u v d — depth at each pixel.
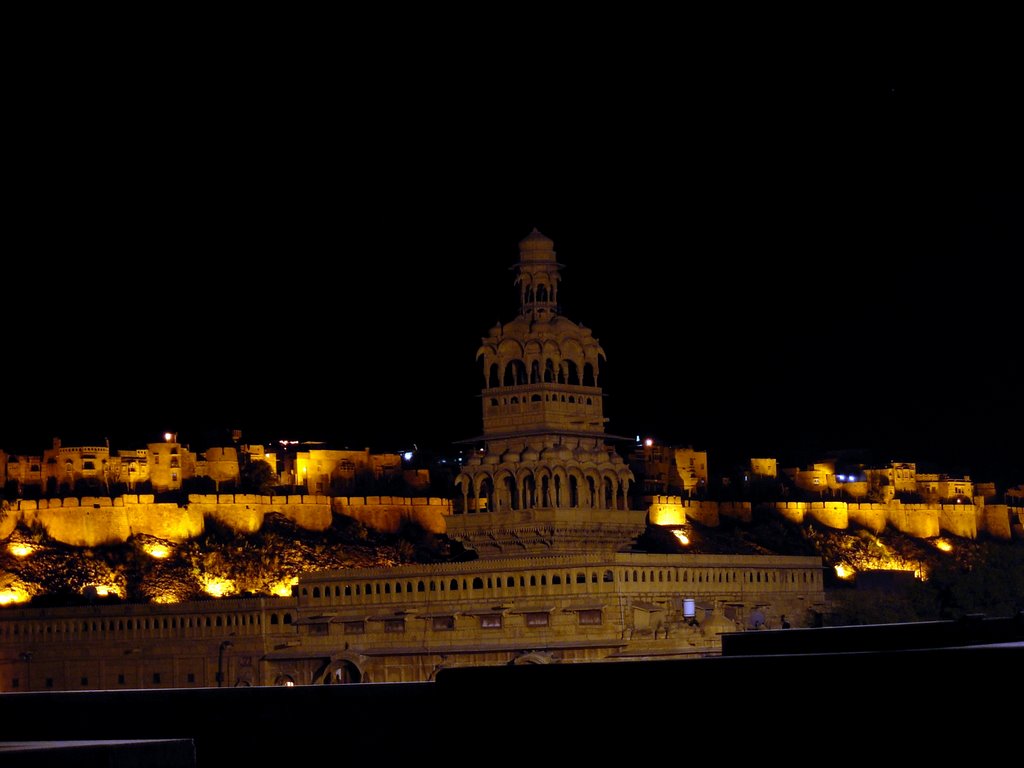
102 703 72.06
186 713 70.94
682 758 55.25
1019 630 71.44
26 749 47.72
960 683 50.97
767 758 53.75
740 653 75.50
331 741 68.62
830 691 52.91
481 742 58.34
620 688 56.38
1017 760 49.94
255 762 69.81
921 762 51.31
